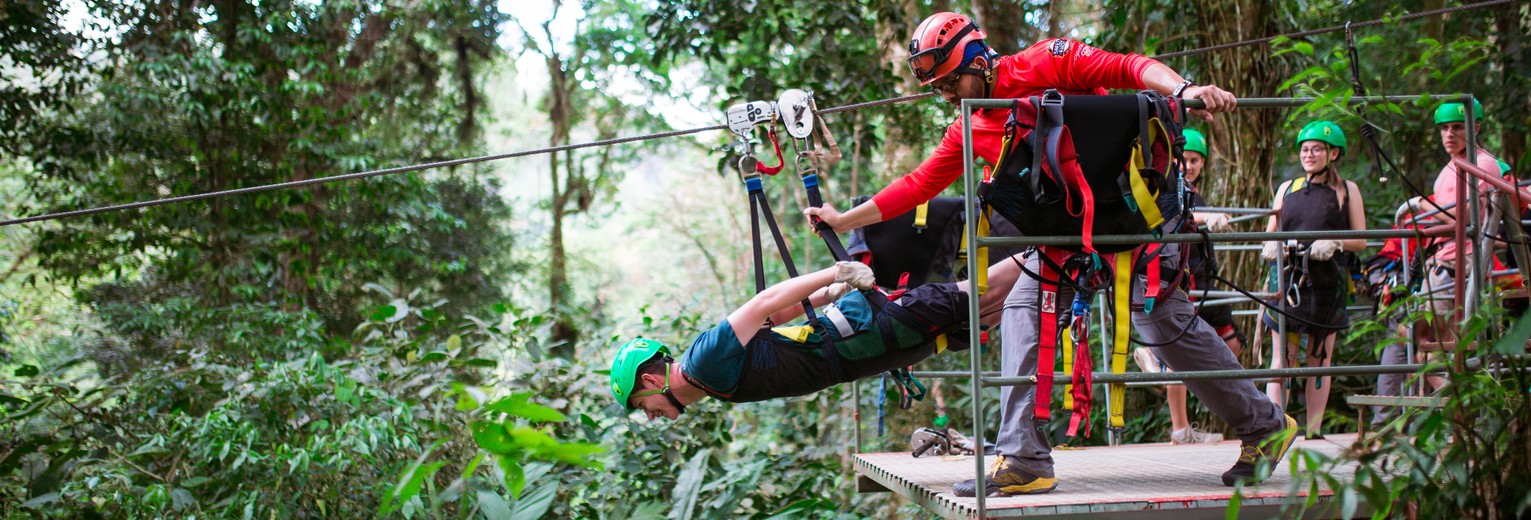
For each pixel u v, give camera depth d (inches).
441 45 573.6
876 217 137.3
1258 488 126.9
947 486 140.6
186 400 233.3
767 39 348.5
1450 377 104.1
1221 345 136.9
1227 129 275.0
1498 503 102.3
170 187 449.7
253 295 427.5
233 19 438.3
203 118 406.6
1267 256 200.2
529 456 111.0
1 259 561.3
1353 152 360.2
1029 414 128.7
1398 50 325.7
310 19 460.8
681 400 134.9
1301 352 255.1
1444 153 309.0
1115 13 315.3
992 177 118.3
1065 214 117.2
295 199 436.1
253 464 199.0
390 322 236.5
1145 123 114.0
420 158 581.6
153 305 418.0
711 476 225.5
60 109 446.0
